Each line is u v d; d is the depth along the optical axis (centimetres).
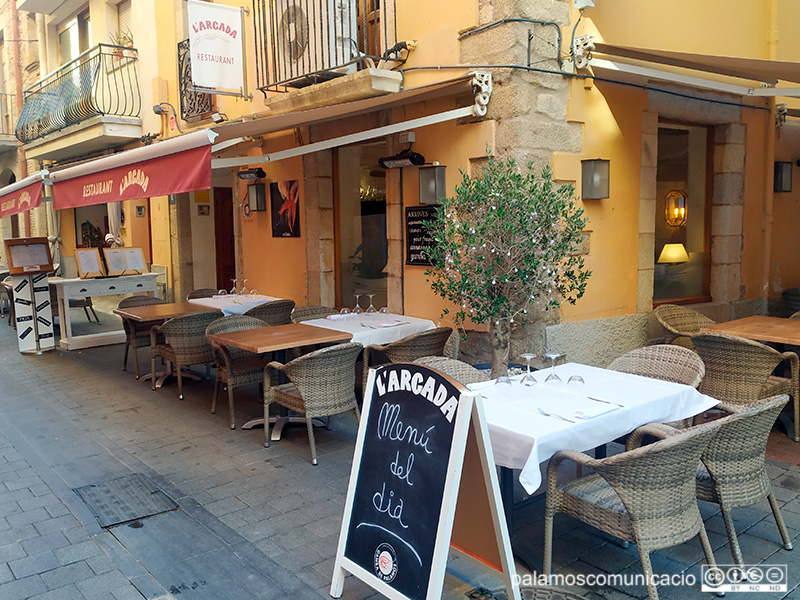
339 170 773
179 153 470
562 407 329
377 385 297
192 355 648
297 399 483
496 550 271
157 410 622
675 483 278
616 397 348
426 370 271
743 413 295
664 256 708
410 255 651
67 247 1552
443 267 539
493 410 325
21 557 346
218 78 787
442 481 255
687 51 683
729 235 743
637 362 433
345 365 489
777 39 762
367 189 732
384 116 676
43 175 665
